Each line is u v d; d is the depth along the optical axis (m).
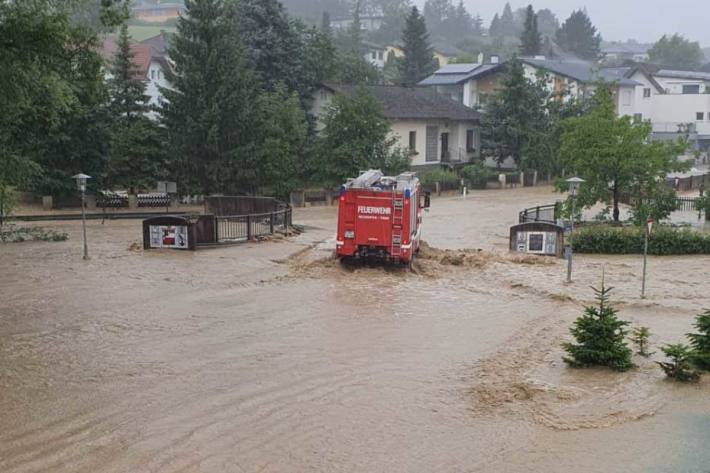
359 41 140.00
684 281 22.30
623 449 10.36
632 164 33.19
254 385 12.83
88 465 9.77
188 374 13.33
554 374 13.54
